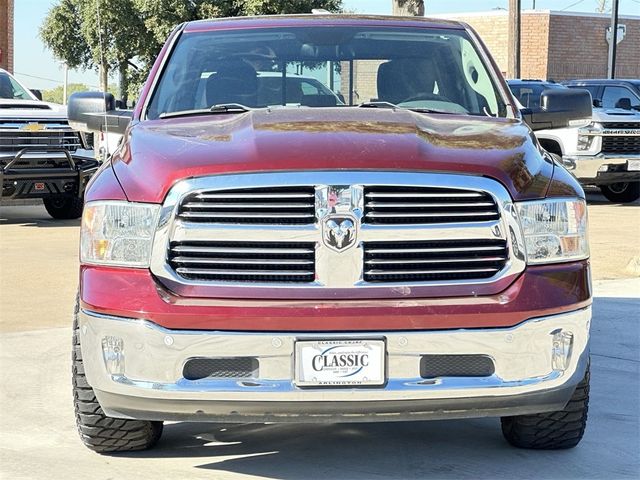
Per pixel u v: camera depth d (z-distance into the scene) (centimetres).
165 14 3019
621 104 1836
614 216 1525
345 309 398
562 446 484
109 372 416
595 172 1631
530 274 416
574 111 567
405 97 554
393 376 402
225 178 406
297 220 405
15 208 1672
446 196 410
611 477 451
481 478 448
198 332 401
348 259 403
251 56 565
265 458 476
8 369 641
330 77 560
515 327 408
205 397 404
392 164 408
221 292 403
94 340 420
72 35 3206
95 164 1411
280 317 398
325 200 404
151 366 406
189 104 541
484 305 405
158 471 458
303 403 403
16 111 1351
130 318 408
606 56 3728
